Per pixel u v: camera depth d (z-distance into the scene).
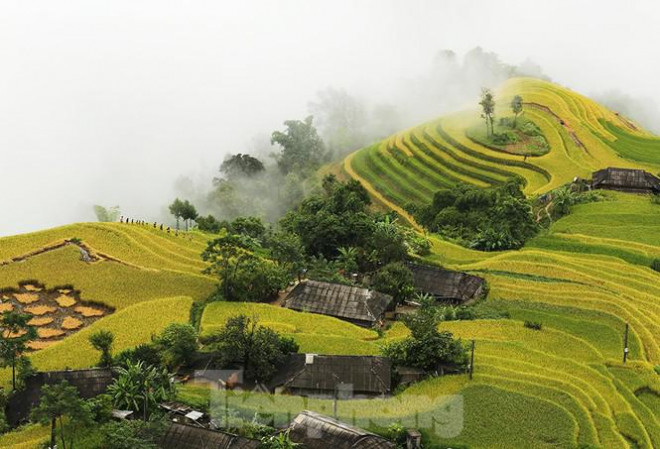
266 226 141.12
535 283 102.75
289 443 60.94
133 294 95.88
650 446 66.56
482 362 78.31
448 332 78.88
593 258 111.62
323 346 81.31
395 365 76.00
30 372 70.25
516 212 123.88
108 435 62.28
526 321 90.12
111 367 71.06
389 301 94.62
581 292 99.38
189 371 75.25
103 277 99.88
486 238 120.00
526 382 74.25
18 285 97.19
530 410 69.56
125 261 105.19
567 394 72.62
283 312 91.12
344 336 84.88
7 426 65.62
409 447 64.00
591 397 73.12
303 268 103.00
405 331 89.00
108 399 66.88
